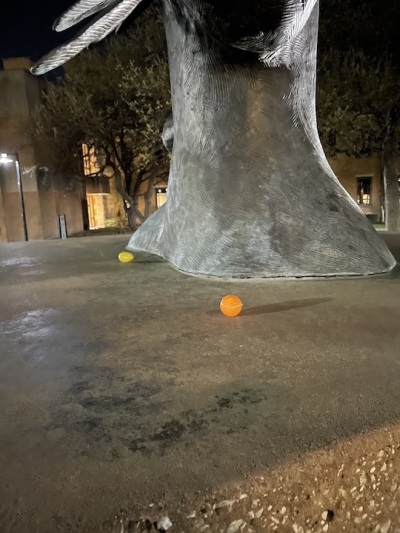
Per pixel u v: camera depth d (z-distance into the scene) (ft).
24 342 6.64
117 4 12.62
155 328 7.14
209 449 3.52
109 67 46.68
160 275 12.13
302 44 12.63
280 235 11.51
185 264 12.57
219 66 12.56
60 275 12.77
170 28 14.32
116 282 11.35
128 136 50.47
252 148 12.57
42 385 4.98
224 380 4.92
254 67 12.39
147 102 43.83
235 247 11.62
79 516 2.90
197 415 4.11
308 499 3.34
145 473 3.25
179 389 4.73
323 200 12.19
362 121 42.52
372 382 4.72
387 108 40.37
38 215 60.59
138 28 45.39
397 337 6.28
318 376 4.93
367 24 41.52
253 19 10.66
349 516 3.50
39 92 60.54
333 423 3.84
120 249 18.78
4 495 3.07
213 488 3.10
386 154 46.78
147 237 17.65
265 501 3.19
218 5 10.93
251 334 6.63
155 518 2.96
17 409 4.38
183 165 13.92
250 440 3.63
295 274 10.89
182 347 6.15
